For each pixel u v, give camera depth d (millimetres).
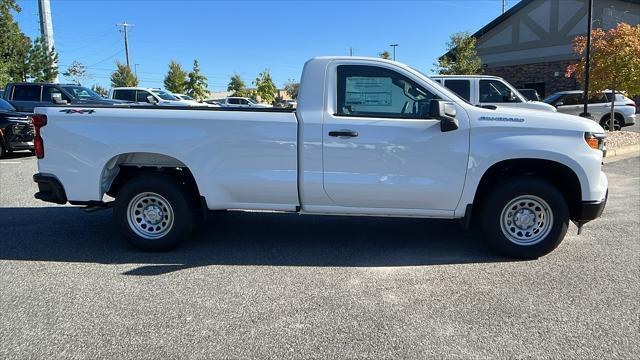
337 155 4988
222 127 5059
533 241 5043
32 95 16562
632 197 8086
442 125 4859
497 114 4934
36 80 35219
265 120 5023
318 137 4973
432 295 4203
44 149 5273
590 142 4898
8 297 4168
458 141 4906
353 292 4273
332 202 5125
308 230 6266
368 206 5113
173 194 5234
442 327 3633
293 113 5086
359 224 6551
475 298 4137
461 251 5402
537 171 5238
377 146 4938
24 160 12688
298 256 5250
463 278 4594
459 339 3461
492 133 4898
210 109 5238
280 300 4105
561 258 5129
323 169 5023
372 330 3590
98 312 3883
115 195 5832
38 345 3381
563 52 30500
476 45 34625
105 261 5098
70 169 5250
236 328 3623
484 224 5102
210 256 5250
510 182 4984
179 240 5352
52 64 35469
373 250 5457
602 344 3387
